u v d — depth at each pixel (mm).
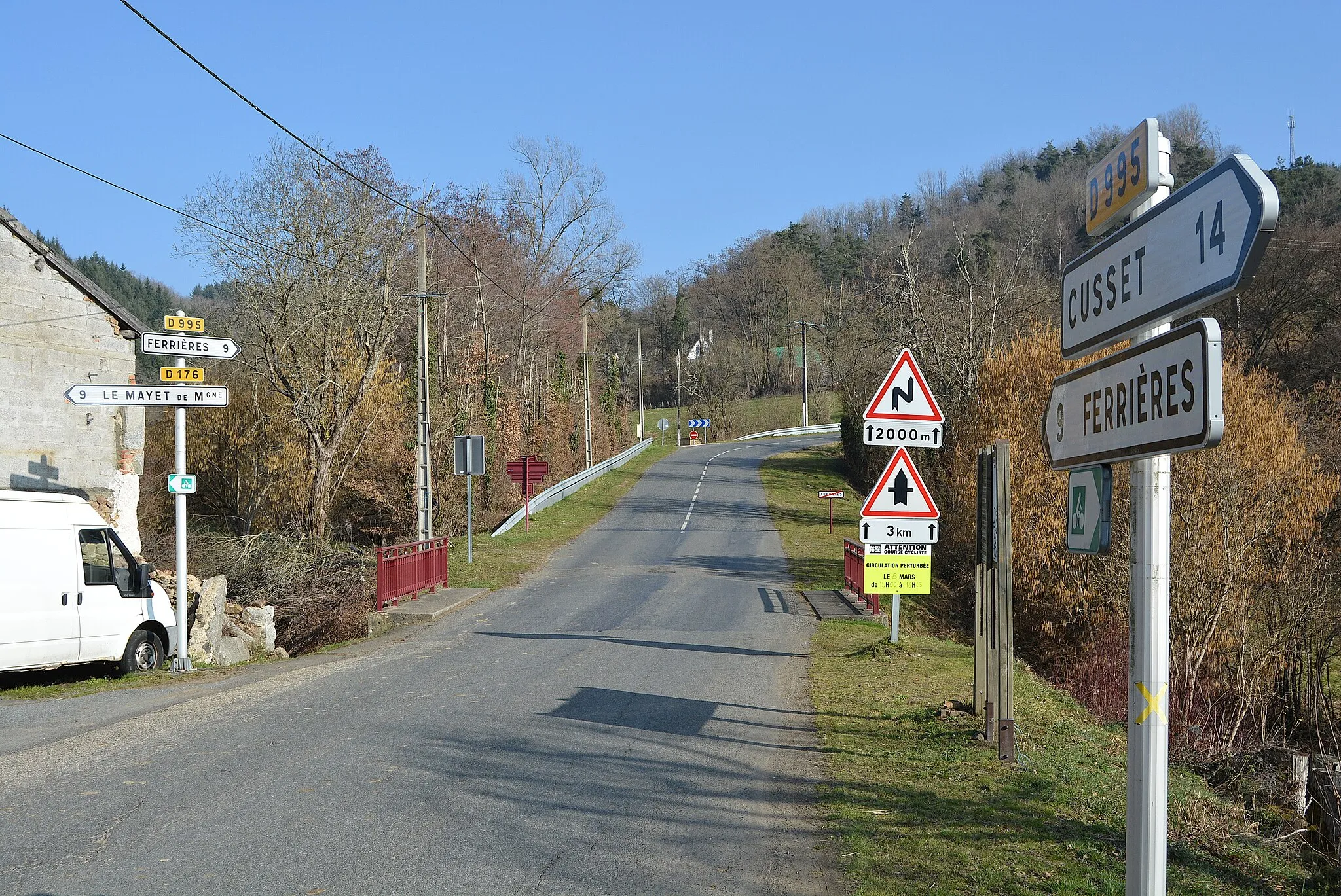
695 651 14133
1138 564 3293
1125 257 3500
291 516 32062
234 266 30047
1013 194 76438
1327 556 20172
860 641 15133
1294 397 29078
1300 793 11062
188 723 9477
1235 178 2729
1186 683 18219
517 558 27562
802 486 49688
